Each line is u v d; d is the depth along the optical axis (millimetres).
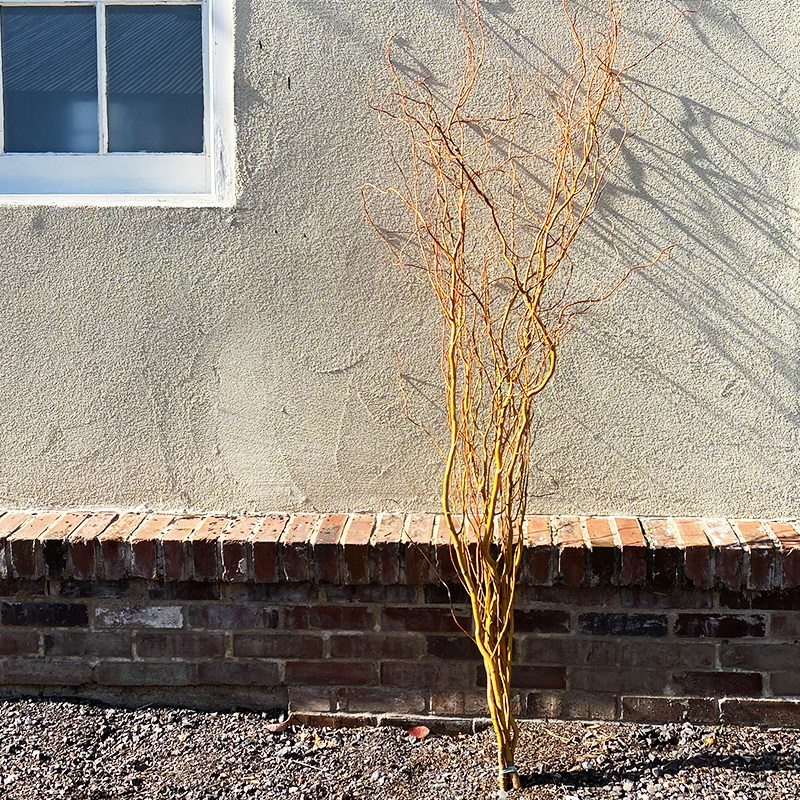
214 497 3621
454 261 3143
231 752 3346
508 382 3154
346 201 3506
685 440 3482
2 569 3471
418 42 3451
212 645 3518
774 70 3367
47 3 3652
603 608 3393
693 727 3393
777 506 3473
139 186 3684
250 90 3498
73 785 3164
